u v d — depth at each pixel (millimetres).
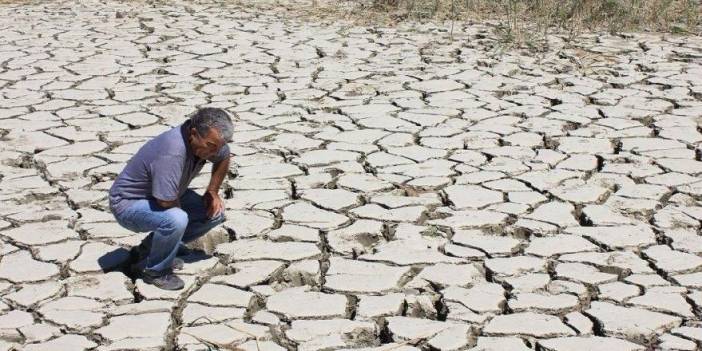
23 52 10797
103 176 7020
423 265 5625
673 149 7547
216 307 5164
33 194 6676
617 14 12289
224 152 5367
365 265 5637
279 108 8641
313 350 4750
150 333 4883
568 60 10430
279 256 5734
